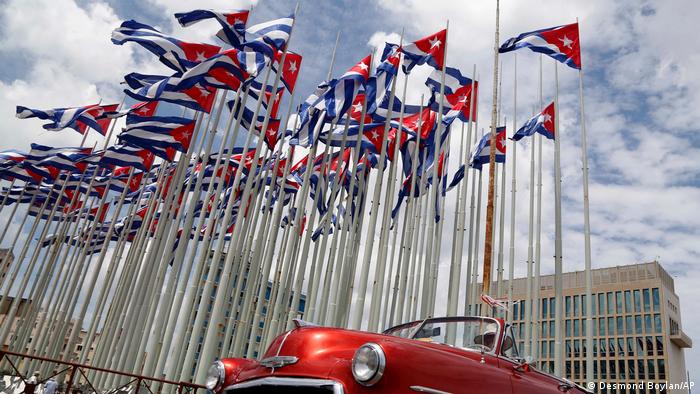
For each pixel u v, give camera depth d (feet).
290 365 14.37
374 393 12.63
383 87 68.80
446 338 19.40
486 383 15.38
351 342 14.56
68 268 125.29
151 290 78.48
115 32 58.65
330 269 76.84
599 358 271.28
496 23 62.54
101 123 82.12
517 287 295.69
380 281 64.69
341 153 67.21
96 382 93.09
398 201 79.92
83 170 100.78
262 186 84.64
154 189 107.76
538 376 18.60
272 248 82.28
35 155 85.87
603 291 282.77
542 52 65.00
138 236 109.40
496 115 54.39
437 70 69.56
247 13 58.03
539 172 76.43
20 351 121.49
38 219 125.18
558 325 59.98
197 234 69.51
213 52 61.52
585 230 58.03
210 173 88.69
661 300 262.88
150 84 65.72
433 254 75.25
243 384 14.74
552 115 71.51
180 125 71.67
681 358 273.13
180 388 34.01
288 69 72.18
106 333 110.32
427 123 75.46
